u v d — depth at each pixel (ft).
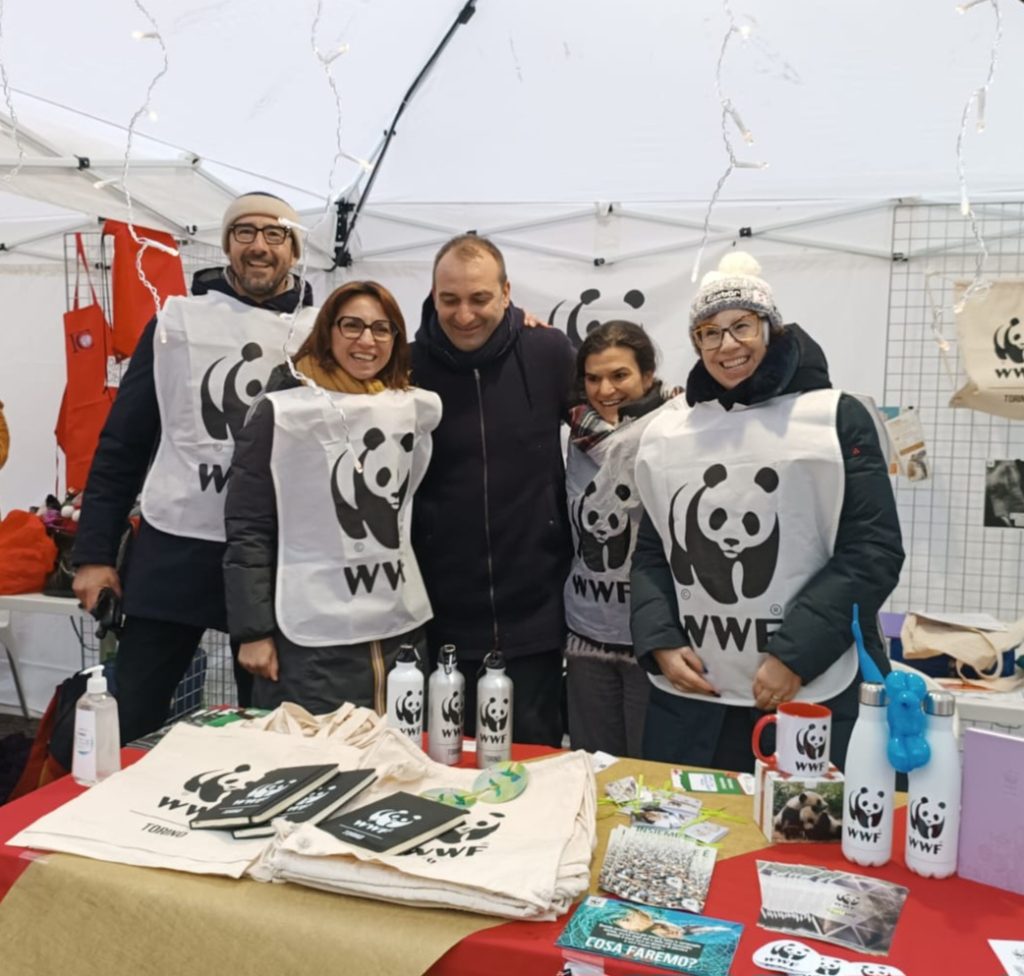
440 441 7.40
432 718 5.08
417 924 3.40
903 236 10.37
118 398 7.77
